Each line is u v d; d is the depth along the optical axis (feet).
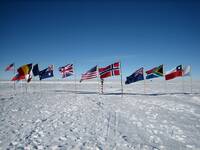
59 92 87.92
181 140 25.93
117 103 54.95
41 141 23.25
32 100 57.16
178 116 40.22
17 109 42.50
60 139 24.22
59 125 30.48
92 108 45.98
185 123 34.60
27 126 29.35
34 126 29.45
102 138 25.20
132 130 29.55
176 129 30.76
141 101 59.93
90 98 64.34
